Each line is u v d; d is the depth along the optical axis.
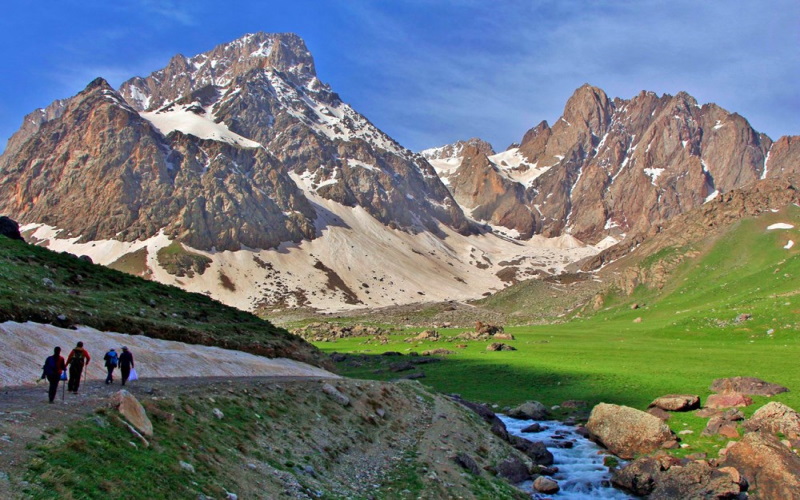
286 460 30.72
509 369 88.69
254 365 56.75
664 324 141.00
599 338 134.88
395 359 110.56
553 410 63.62
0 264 55.22
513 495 36.12
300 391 43.50
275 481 27.08
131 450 22.08
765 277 153.25
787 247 182.25
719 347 101.62
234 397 35.62
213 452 26.59
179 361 45.94
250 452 29.14
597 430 49.75
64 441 20.08
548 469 42.56
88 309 50.12
